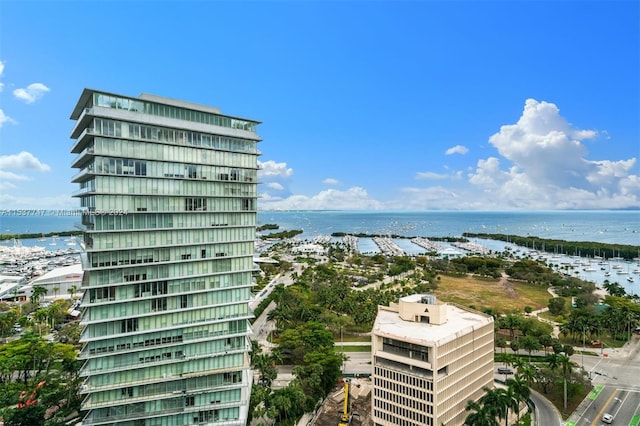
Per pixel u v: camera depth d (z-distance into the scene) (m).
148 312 100.00
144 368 101.62
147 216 98.81
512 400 102.44
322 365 133.25
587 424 118.06
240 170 113.75
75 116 106.44
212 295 109.06
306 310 198.25
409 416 107.62
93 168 94.06
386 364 113.19
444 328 116.75
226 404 108.38
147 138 97.56
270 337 185.38
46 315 191.00
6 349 137.00
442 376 104.50
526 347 164.25
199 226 106.31
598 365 159.75
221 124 110.00
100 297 94.19
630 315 188.38
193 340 105.81
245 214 115.00
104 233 93.44
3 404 111.50
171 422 104.50
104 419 98.50
